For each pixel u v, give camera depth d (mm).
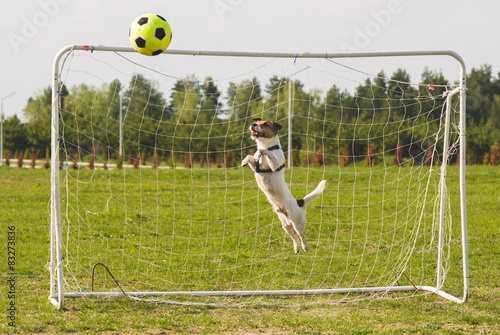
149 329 5484
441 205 7195
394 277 8078
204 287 7477
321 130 24688
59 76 6234
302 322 5734
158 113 27312
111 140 26750
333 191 16812
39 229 11312
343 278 8078
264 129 6406
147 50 6027
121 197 16156
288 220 6988
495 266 8461
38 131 39281
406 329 5445
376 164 22922
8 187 19328
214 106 26891
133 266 8484
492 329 5512
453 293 7062
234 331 5457
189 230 11625
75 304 6324
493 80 38688
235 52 6551
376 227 11992
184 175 20312
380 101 26531
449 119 7086
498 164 27281
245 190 17422
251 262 8977
